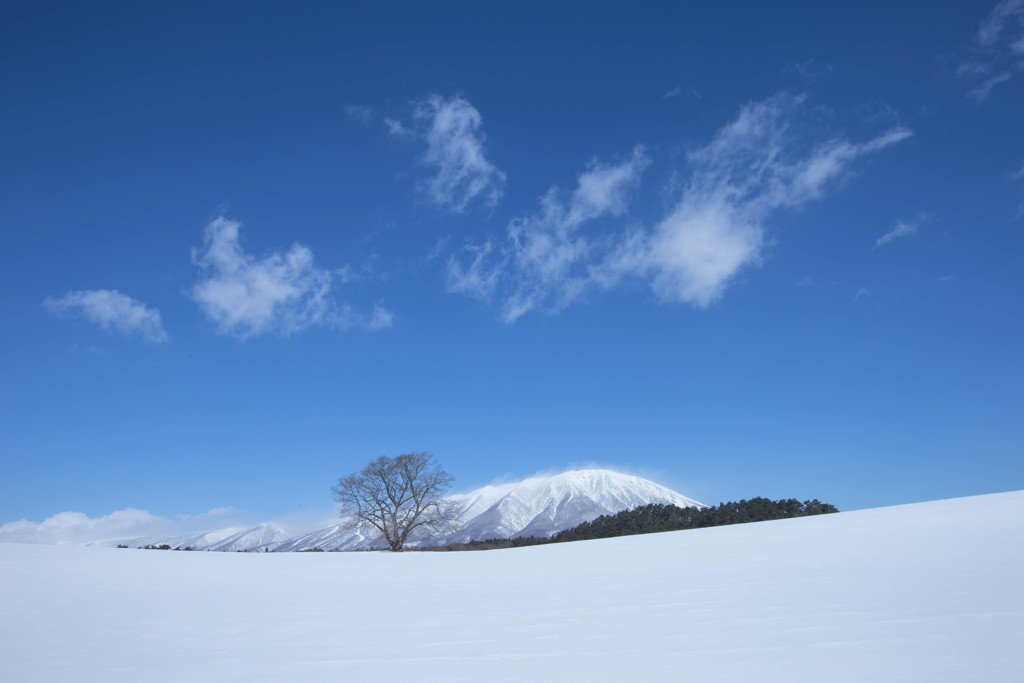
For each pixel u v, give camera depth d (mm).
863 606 8531
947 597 8781
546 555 21422
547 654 6875
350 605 11516
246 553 25250
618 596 11055
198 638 8602
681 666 6051
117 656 7555
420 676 6168
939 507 23172
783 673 5609
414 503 55469
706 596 10328
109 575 15391
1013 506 20906
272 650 7715
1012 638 6438
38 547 19844
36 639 8688
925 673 5375
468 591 13156
